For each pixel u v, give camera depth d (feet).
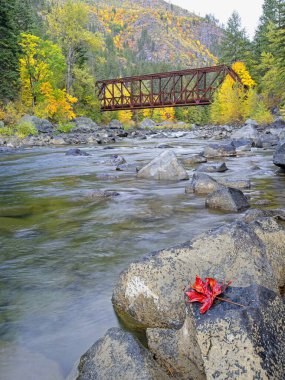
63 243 19.31
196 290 8.48
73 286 14.19
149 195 31.27
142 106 175.94
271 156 58.29
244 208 26.12
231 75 172.35
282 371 7.09
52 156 67.56
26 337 10.96
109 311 12.37
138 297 11.81
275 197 29.78
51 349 10.41
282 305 8.38
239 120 178.91
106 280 14.67
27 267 16.12
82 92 197.67
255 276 11.04
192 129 181.57
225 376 7.04
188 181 37.35
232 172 42.22
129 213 25.45
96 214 25.41
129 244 18.99
